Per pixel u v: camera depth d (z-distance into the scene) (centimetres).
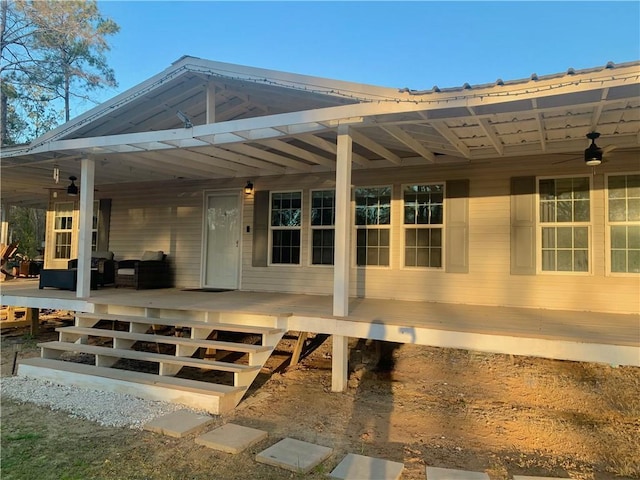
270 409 462
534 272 664
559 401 517
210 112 625
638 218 614
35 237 2272
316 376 589
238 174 887
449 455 368
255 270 877
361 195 791
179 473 318
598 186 635
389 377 597
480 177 703
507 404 507
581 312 621
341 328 531
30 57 1855
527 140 609
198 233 949
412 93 453
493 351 463
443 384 569
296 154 663
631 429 437
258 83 592
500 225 688
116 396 487
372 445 382
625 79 362
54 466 326
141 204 1015
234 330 548
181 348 536
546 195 665
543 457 370
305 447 362
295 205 849
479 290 696
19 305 774
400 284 749
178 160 775
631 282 613
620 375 581
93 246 1077
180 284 959
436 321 522
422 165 741
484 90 417
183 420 412
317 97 614
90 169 721
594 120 483
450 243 717
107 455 345
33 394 495
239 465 332
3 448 357
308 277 824
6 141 1922
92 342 749
